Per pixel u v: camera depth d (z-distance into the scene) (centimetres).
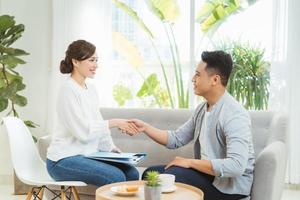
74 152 265
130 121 276
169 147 275
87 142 270
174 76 458
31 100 456
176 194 211
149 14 460
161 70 460
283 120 288
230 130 232
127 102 462
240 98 445
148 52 462
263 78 439
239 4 443
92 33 436
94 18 436
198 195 210
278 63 414
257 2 442
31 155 284
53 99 442
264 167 240
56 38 440
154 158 322
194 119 267
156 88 457
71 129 263
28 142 286
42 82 455
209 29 443
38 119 456
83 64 273
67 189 294
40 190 288
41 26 453
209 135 243
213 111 244
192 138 273
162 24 457
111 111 338
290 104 415
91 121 267
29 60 455
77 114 263
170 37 454
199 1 446
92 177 254
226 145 237
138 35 461
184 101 454
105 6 438
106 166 257
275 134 285
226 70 245
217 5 432
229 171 223
